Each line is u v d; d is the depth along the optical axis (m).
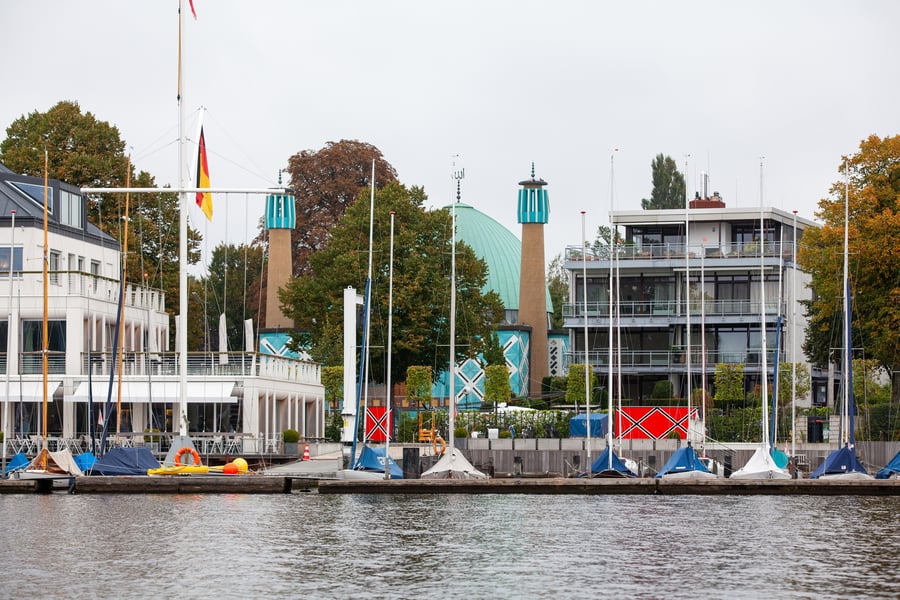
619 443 94.31
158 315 115.44
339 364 118.88
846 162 98.38
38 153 127.56
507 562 52.47
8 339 88.56
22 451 92.00
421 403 118.50
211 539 58.78
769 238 133.75
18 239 103.56
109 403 83.69
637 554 54.59
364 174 160.00
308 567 51.16
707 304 129.62
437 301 119.69
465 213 165.25
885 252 100.25
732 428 107.94
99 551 55.16
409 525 64.19
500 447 101.56
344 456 88.81
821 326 107.56
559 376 148.38
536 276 151.38
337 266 121.12
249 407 97.62
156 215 129.50
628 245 132.12
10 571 50.28
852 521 65.88
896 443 97.06
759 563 52.22
